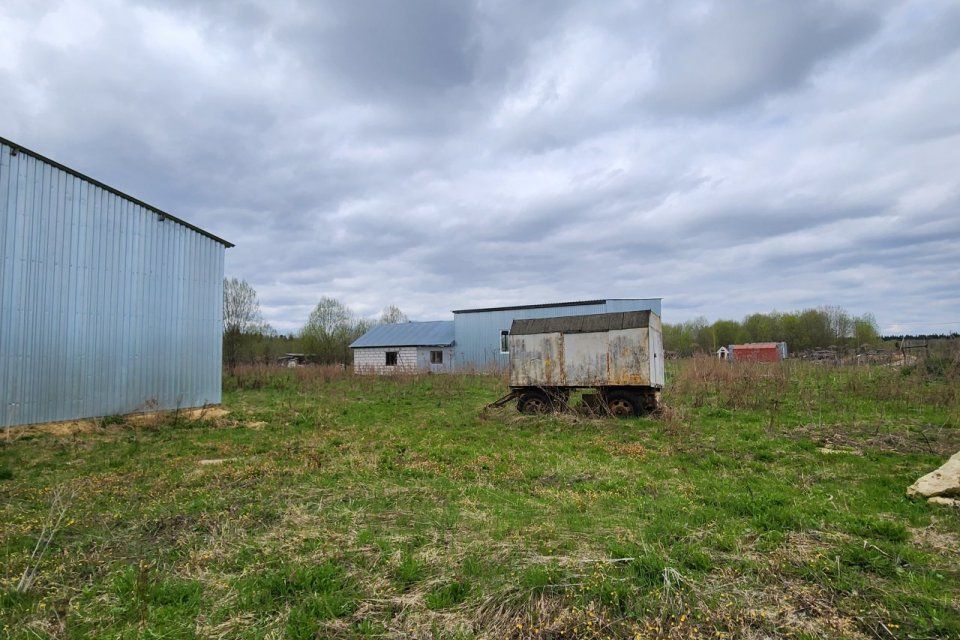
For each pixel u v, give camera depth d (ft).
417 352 109.70
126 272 42.75
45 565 14.01
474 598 12.05
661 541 14.96
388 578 13.21
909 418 37.60
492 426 39.24
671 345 167.63
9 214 35.45
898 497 19.80
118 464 27.37
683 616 10.93
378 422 41.73
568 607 11.54
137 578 13.07
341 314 153.07
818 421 37.11
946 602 11.30
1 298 34.91
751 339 178.40
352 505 19.13
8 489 22.15
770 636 10.45
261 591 12.43
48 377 37.32
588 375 43.65
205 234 49.88
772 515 17.28
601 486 21.94
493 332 106.52
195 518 17.71
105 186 41.06
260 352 126.11
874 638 10.33
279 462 27.09
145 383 43.86
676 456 27.91
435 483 22.62
